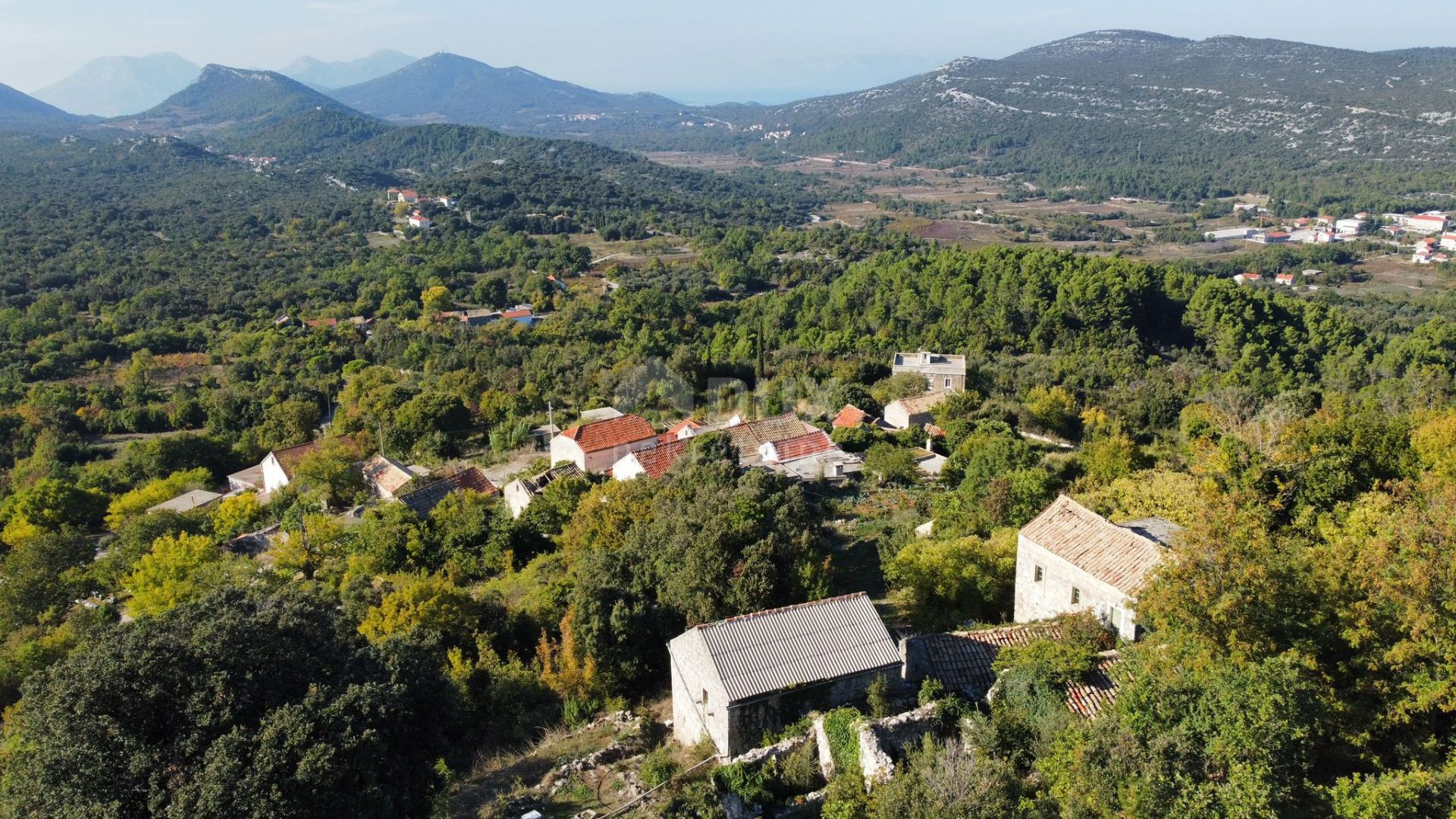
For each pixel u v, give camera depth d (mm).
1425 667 17875
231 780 16031
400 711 19281
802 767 20172
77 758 16375
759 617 23172
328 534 42656
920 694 21875
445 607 30016
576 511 41500
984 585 28953
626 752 22938
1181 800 15086
